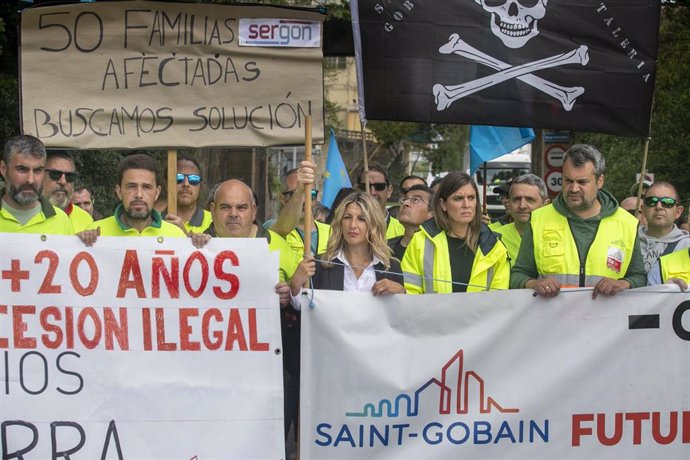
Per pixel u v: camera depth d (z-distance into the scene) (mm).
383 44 6086
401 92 6082
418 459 5125
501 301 5133
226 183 5559
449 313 5105
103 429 4996
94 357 5008
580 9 6086
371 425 5094
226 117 5957
